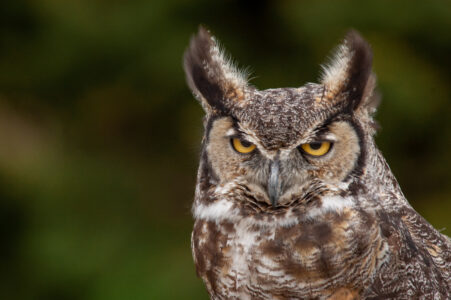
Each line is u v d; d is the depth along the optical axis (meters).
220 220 4.15
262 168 4.14
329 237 4.12
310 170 4.14
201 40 4.19
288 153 4.13
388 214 4.14
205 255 4.16
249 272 4.13
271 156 4.14
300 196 4.14
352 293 4.12
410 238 4.15
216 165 4.16
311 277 4.12
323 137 4.13
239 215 4.15
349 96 4.14
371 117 4.16
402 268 4.13
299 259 4.12
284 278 4.12
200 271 4.17
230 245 4.14
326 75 4.16
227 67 4.17
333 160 4.13
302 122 4.12
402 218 4.16
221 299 4.16
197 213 4.18
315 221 4.13
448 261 4.18
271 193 4.13
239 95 4.15
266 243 4.13
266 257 4.13
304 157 4.14
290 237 4.13
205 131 4.17
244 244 4.14
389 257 4.12
